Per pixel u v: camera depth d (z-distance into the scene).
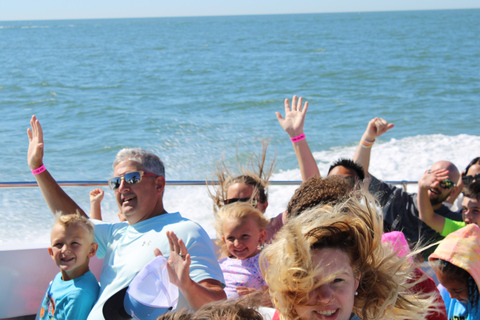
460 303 2.22
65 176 9.23
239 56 40.22
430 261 2.04
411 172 9.90
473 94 20.53
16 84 22.23
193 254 2.49
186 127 13.66
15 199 7.42
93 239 2.64
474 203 2.72
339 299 1.40
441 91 21.39
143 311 2.14
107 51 45.97
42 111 16.05
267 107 17.69
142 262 2.54
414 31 78.81
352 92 21.48
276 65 32.75
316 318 1.41
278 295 1.45
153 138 12.34
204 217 6.64
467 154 11.15
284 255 1.42
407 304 1.60
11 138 11.60
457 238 1.99
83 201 7.39
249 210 2.60
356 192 1.86
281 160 10.27
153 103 18.08
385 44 51.25
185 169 9.60
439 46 46.94
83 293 2.52
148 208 2.80
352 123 14.92
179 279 2.05
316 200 1.95
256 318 1.37
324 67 31.22
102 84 23.27
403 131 13.96
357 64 32.81
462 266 1.92
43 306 2.60
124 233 2.82
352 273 1.45
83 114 15.59
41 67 30.67
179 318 1.35
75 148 11.23
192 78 26.22
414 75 26.98
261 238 2.67
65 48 50.34
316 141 12.66
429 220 3.22
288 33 82.56
